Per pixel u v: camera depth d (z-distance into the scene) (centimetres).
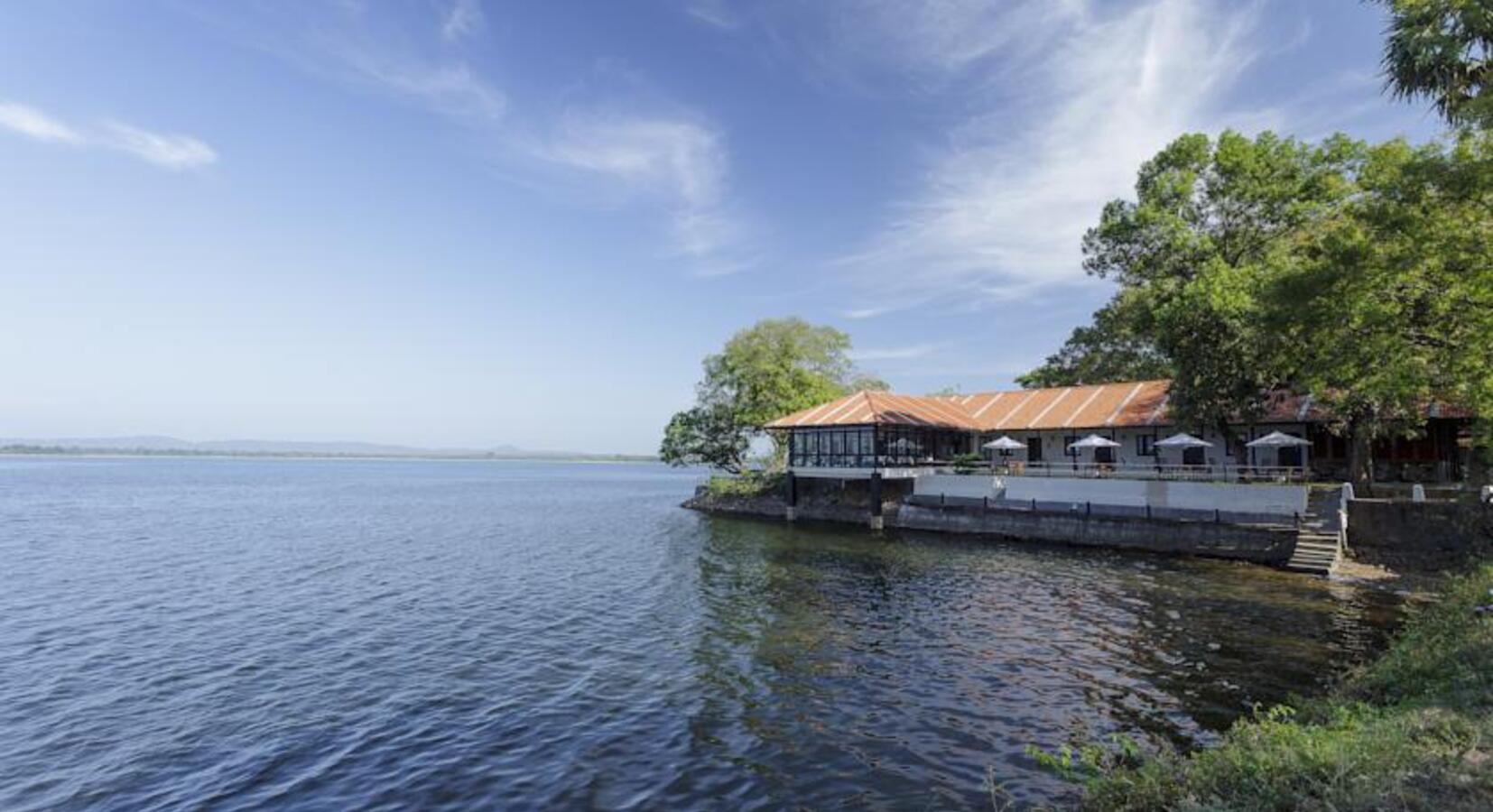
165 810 1089
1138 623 2045
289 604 2464
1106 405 4859
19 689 1612
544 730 1371
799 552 3609
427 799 1107
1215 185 3672
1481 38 1560
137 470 18012
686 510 6456
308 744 1318
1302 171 3459
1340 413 3228
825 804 1068
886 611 2297
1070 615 2172
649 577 2958
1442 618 1409
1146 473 4272
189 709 1495
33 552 3647
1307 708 1121
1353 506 2803
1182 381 3481
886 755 1230
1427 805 637
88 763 1248
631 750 1276
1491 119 1548
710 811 1053
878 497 4556
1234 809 695
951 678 1623
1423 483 3634
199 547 3909
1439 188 1808
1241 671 1605
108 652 1897
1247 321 3008
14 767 1235
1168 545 3284
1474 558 2238
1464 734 809
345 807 1091
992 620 2147
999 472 4628
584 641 1997
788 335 6438
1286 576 2678
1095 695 1490
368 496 8569
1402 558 2647
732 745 1286
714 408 6438
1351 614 2073
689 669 1730
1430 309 2075
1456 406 3142
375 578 2961
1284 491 3095
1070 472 4484
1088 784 948
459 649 1925
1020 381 6919
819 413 5044
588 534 4528
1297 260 3062
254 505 6875
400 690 1602
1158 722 1336
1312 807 667
